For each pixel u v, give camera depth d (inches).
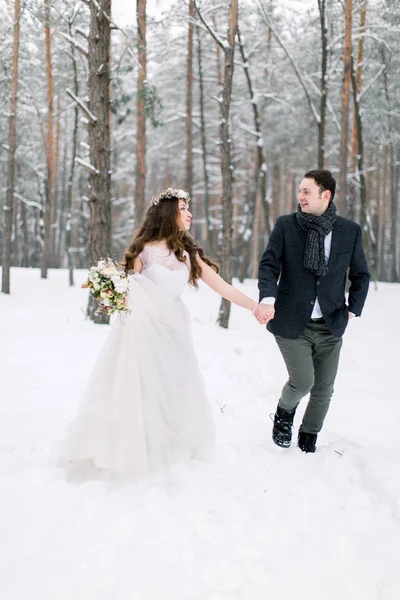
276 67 719.7
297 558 96.3
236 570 91.7
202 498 117.3
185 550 96.5
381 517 111.7
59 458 128.1
